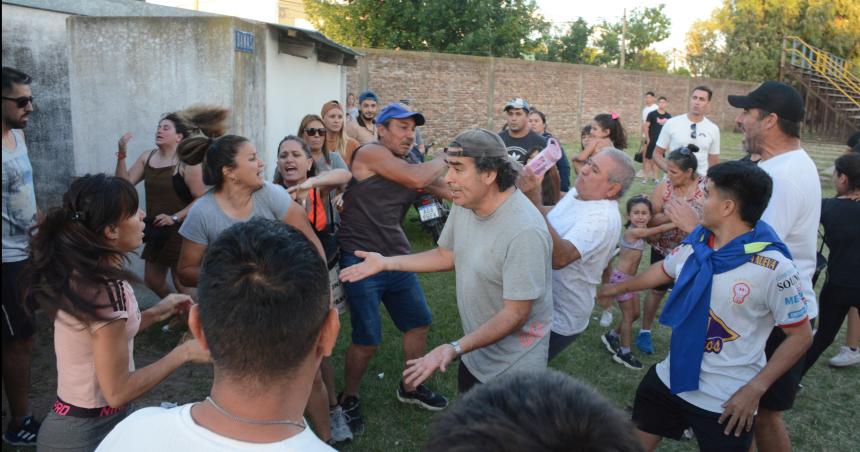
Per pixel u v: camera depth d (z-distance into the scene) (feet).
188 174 14.58
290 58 23.25
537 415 2.94
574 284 9.98
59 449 7.11
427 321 12.75
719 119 86.84
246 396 4.07
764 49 98.12
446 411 3.30
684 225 9.21
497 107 59.77
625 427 3.03
